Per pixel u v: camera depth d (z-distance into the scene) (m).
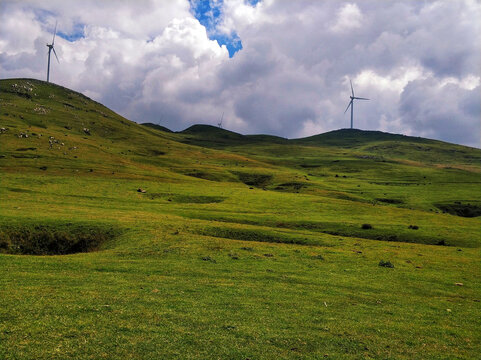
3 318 16.09
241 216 70.56
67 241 44.75
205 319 18.20
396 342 17.31
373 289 27.86
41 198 73.81
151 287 23.78
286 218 71.56
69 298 19.95
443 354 16.33
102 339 14.84
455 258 43.72
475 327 20.45
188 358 13.80
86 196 83.44
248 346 15.38
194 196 98.06
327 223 68.12
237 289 24.62
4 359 12.54
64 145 164.38
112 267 29.42
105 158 157.50
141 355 13.74
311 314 20.55
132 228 47.81
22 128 180.88
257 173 195.50
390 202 149.25
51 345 13.91
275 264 34.12
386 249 47.69
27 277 24.38
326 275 31.23
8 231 44.03
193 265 31.83
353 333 18.00
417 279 32.03
